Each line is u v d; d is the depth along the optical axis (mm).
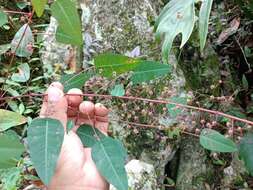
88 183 338
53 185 340
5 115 349
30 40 435
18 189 675
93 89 736
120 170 306
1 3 1012
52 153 287
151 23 818
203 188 796
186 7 471
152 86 765
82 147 349
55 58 851
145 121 759
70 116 366
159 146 769
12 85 831
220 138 379
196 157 799
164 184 786
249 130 559
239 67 962
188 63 851
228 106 816
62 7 320
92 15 836
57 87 343
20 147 292
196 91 811
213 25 971
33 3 316
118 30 816
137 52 767
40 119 300
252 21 930
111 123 761
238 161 797
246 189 777
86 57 819
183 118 748
